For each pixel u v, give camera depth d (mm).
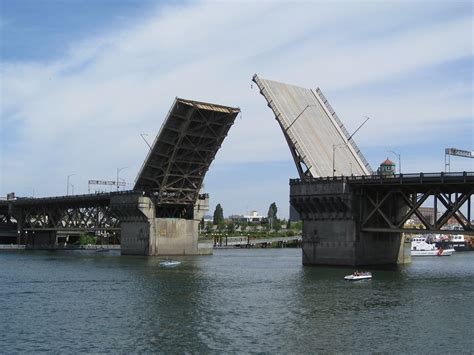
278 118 93812
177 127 97812
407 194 89688
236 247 188500
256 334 41281
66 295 60156
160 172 109750
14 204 159500
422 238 187500
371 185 85125
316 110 101812
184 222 120500
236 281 71125
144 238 116875
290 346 38031
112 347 37969
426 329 42719
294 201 92438
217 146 105438
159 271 84938
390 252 94375
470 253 169750
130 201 116375
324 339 39781
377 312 49219
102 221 139000
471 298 56531
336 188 87000
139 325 44438
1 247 154000
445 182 77625
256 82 95750
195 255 122688
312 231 92312
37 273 82750
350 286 65750
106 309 51438
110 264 98062
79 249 156250
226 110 97375
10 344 38875
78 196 136125
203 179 114688
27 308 52250
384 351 36844
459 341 39281
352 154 102562
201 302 54875
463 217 80375
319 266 90562
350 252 87625
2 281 72875
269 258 120500
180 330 42625
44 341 39625
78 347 38062
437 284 67688
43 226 155875
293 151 94250
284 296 58250
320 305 52812
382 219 91875
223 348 37594
